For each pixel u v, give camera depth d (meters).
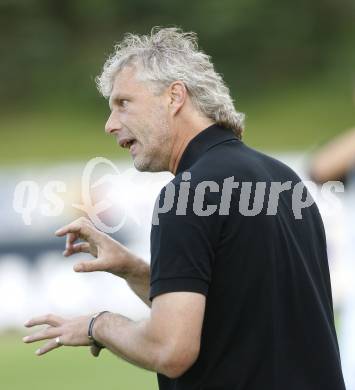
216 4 89.56
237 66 88.06
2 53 88.12
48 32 90.00
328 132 77.00
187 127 11.93
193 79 11.91
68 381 27.38
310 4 91.69
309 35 90.19
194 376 11.31
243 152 11.94
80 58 88.19
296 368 11.42
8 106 83.88
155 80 11.87
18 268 37.53
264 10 90.00
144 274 13.29
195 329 10.77
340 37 90.44
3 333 37.31
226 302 11.17
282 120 79.56
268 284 11.31
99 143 75.12
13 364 30.55
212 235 11.05
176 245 10.88
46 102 84.44
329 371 11.63
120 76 12.07
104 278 37.12
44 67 87.81
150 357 10.92
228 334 11.19
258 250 11.30
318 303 11.82
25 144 75.50
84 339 11.84
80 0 92.19
